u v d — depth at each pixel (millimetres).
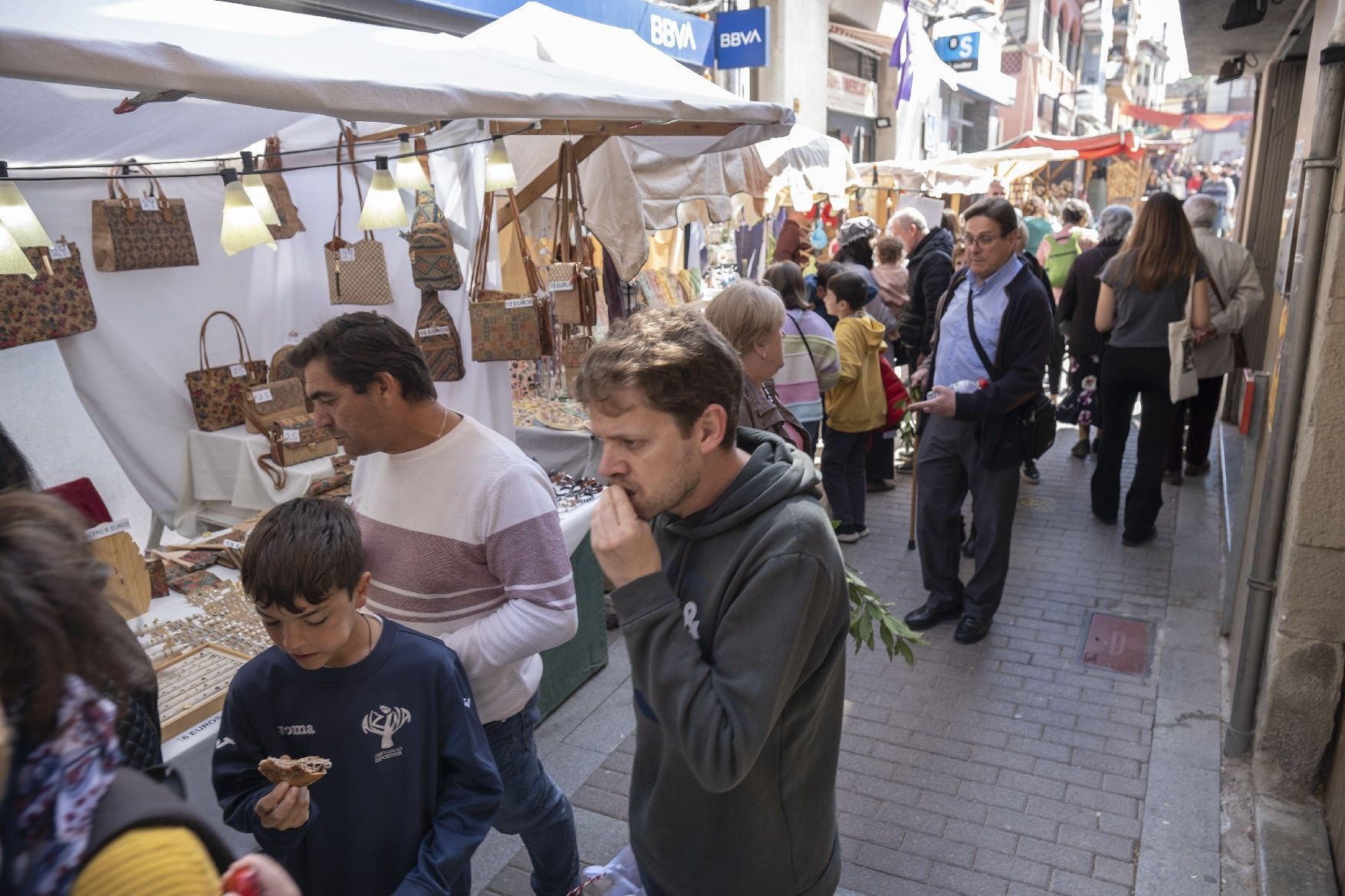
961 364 3994
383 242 3875
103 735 708
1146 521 5176
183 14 2133
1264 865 2654
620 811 3059
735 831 1514
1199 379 5617
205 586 2900
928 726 3521
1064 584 4758
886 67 15250
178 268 3590
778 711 1294
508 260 5094
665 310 1365
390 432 1954
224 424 3713
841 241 7102
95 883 639
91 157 3061
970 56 14797
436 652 1792
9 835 622
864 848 2867
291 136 3660
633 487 1298
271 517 1617
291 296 3979
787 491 1372
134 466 3582
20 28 1414
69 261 3193
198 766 2129
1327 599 2729
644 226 4398
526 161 4391
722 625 1325
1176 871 2736
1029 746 3377
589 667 3875
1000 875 2738
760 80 11258
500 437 2109
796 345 4426
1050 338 3838
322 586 1563
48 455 3424
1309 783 2904
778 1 10961
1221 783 3115
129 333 3480
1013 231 3807
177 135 2988
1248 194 7621
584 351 3732
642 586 1316
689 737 1286
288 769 1526
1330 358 2564
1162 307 4879
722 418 1312
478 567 2039
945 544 4242
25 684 653
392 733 1734
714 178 5207
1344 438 2596
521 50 3627
